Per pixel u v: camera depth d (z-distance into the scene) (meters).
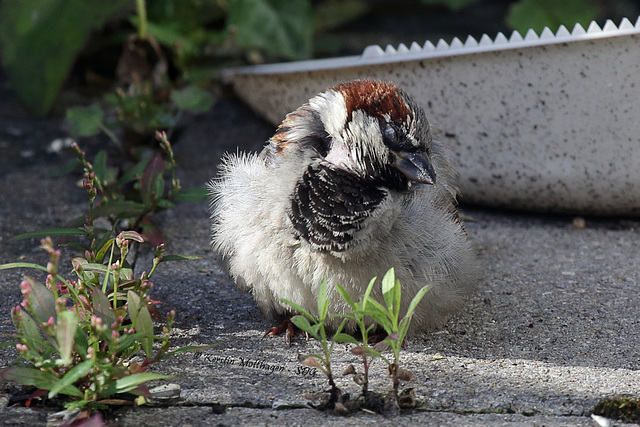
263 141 9.13
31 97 9.27
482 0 13.94
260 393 4.64
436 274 5.18
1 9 9.26
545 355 5.17
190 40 10.02
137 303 4.42
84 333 4.43
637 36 6.45
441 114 7.39
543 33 6.89
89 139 9.09
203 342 5.36
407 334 5.46
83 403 4.21
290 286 5.21
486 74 7.07
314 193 5.05
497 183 7.47
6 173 8.28
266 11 9.90
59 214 7.44
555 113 6.96
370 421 4.37
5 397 4.52
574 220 7.59
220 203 5.68
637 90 6.64
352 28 12.69
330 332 5.62
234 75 9.52
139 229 6.96
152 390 4.58
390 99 5.32
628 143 6.85
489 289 6.21
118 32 10.30
